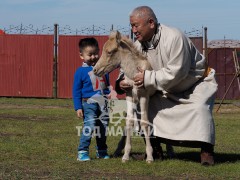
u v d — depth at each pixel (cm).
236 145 1053
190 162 820
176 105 803
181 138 788
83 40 848
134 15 788
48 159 841
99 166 780
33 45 2652
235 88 2706
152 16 786
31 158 850
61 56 2645
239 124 1503
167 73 766
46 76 2650
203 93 798
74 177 697
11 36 2653
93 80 837
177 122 795
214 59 2717
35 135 1159
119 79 810
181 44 771
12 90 2667
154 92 805
